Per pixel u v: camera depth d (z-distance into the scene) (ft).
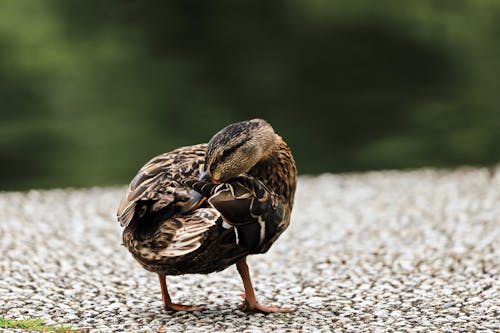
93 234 38.91
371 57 92.89
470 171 61.62
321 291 27.20
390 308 24.59
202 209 20.39
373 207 46.37
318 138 92.32
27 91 80.23
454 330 21.80
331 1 93.04
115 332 21.48
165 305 24.03
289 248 35.50
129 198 21.06
